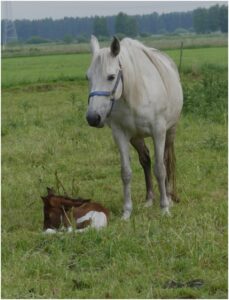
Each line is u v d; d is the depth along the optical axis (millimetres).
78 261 8188
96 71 8797
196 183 10773
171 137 10156
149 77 9391
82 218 8883
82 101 20062
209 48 53781
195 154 12320
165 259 8141
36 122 15695
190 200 10102
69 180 11297
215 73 23156
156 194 10516
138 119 9297
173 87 9859
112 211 9758
